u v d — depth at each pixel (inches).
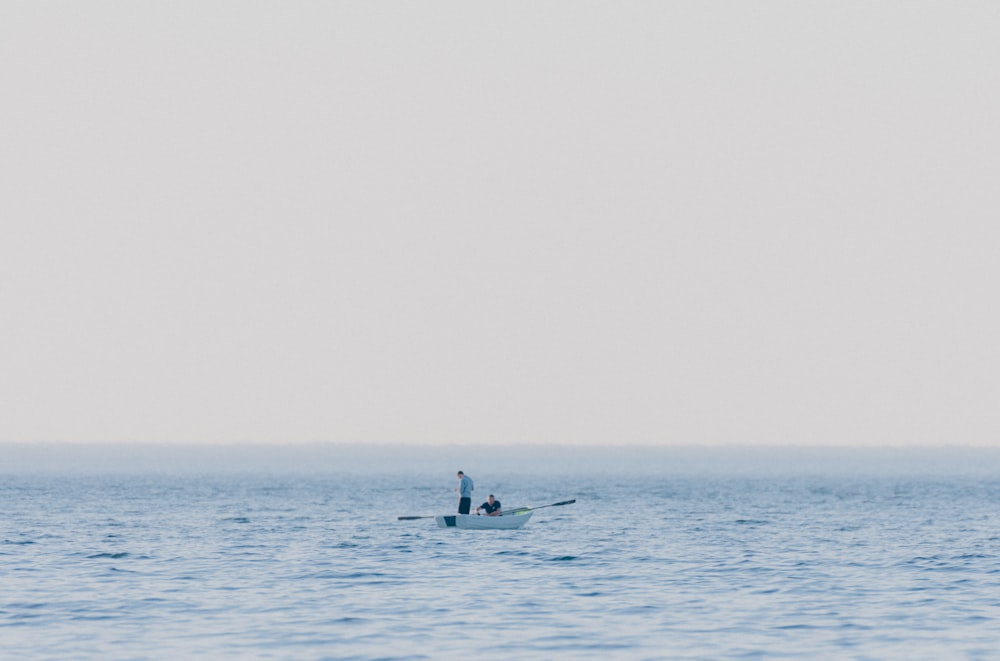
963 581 3467.0
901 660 2365.9
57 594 3166.8
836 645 2509.8
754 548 4443.9
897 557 4116.6
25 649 2455.7
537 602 3051.2
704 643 2527.1
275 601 3061.0
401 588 3297.2
